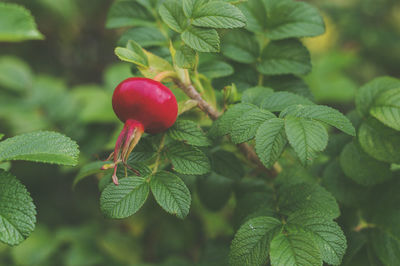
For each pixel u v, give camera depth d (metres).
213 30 0.31
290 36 0.36
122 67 0.63
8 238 0.28
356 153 0.36
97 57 0.97
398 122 0.34
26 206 0.29
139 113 0.31
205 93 0.35
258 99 0.33
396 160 0.35
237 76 0.38
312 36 0.36
